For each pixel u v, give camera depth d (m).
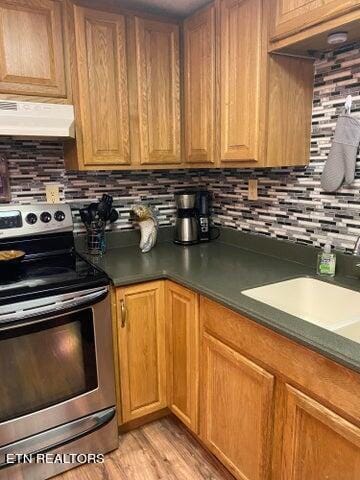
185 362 1.75
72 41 1.72
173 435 1.94
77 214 2.15
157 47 1.94
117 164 1.93
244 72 1.65
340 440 1.05
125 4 1.83
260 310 1.26
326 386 1.06
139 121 1.96
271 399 1.27
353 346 1.01
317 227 1.77
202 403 1.68
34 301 1.46
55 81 1.71
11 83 1.62
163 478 1.67
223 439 1.56
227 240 2.34
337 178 1.60
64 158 2.05
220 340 1.50
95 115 1.83
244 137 1.70
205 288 1.51
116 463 1.76
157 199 2.40
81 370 1.65
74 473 1.70
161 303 1.83
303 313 1.68
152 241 2.17
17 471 1.57
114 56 1.83
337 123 1.56
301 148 1.72
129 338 1.78
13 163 1.94
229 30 1.69
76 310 1.56
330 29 1.30
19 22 1.60
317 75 1.66
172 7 1.87
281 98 1.61
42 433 1.60
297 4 1.38
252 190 2.12
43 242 1.98
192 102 2.00
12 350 1.46
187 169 2.46
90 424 1.71
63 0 1.68
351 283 1.54
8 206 1.87
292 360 1.16
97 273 1.66
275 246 2.00
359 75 1.50
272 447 1.30
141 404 1.90
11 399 1.50
